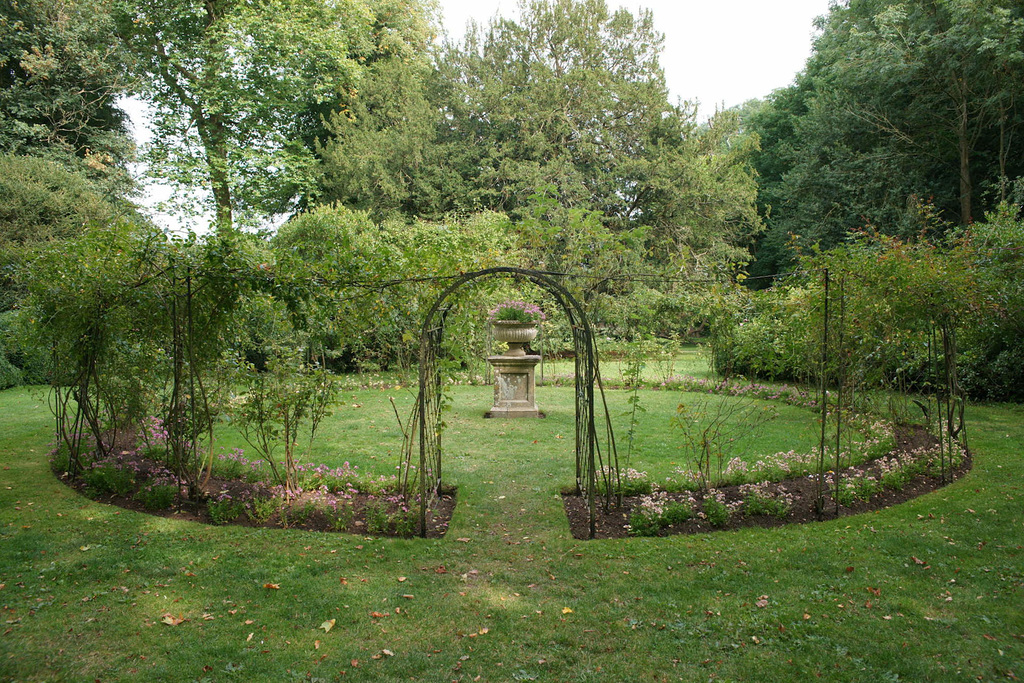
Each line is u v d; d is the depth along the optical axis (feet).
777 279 29.01
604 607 12.60
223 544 15.62
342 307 18.52
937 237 62.59
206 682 10.18
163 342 20.31
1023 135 61.21
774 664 10.65
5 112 62.54
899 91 64.18
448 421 32.19
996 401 35.60
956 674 10.30
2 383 45.11
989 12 55.01
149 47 62.18
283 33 58.59
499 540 16.19
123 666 10.58
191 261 17.85
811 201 75.00
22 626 11.73
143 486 19.65
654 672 10.48
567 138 72.23
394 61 75.10
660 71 75.36
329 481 19.97
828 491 19.31
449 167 68.54
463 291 19.24
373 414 34.12
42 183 53.62
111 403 22.41
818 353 27.27
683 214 71.72
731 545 15.65
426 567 14.56
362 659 10.87
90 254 20.20
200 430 19.67
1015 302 24.58
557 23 72.54
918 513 17.71
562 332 49.67
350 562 14.71
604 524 17.34
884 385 27.99
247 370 19.58
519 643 11.35
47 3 62.95
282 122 70.95
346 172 67.82
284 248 19.03
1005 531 16.15
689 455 24.45
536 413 33.65
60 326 21.50
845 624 11.85
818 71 89.45
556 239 50.80
